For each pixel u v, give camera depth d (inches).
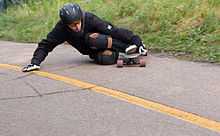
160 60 463.5
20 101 356.8
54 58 517.0
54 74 437.1
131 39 452.8
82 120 305.1
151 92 354.3
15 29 851.4
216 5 611.8
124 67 442.0
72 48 577.6
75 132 286.2
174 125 287.1
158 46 532.1
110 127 290.0
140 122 295.4
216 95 337.4
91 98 351.3
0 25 915.4
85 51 467.5
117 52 460.1
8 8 1058.7
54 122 305.4
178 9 626.2
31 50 598.9
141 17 644.7
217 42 507.2
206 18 570.9
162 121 295.0
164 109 315.9
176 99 334.0
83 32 447.5
